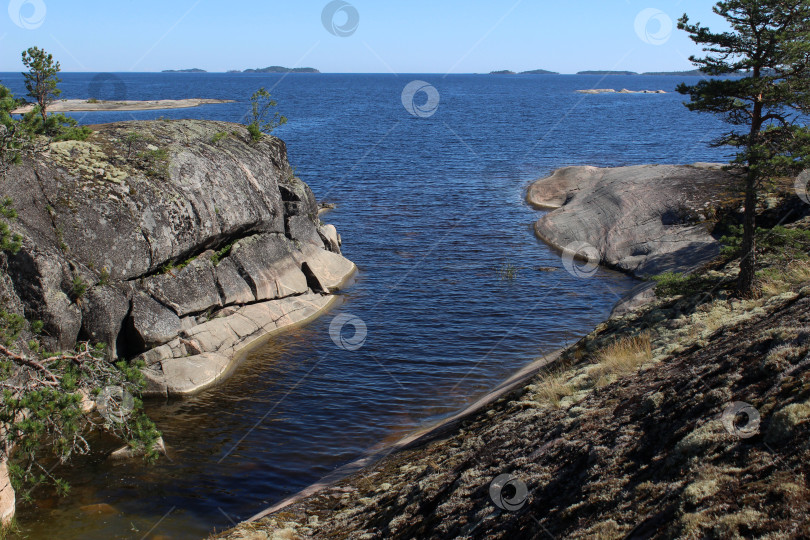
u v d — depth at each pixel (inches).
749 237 584.1
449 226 1610.5
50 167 791.1
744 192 589.3
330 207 1792.6
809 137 537.0
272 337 962.1
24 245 699.4
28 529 516.4
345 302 1110.4
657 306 684.1
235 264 1005.2
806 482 215.0
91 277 771.4
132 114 3895.2
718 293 618.5
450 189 2071.9
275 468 627.2
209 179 980.6
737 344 393.4
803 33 538.9
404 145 3189.0
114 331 783.1
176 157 949.8
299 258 1147.9
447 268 1286.9
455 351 905.5
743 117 609.9
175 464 629.9
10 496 528.7
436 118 4847.4
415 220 1669.5
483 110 5767.7
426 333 971.9
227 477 608.7
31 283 701.9
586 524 280.4
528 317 1026.1
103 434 677.9
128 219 824.9
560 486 336.5
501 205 1836.9
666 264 1157.1
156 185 885.2
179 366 810.8
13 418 495.2
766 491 222.5
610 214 1425.9
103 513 542.9
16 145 685.9
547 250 1405.0
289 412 743.7
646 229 1307.8
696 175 1480.1
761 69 571.5
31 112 766.5
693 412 323.6
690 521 227.1
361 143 3243.1
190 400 772.6
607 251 1311.5
